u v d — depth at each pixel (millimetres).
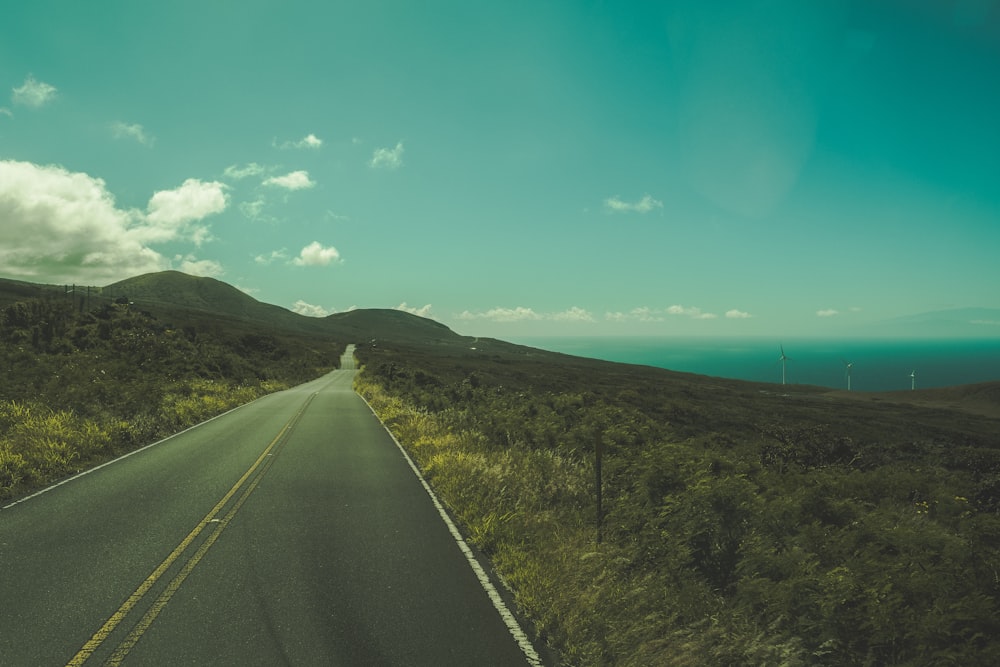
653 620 4660
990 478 13227
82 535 7328
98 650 4207
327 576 5945
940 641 4070
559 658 4281
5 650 4184
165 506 9000
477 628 4758
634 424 19953
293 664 4047
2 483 10078
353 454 14891
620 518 7453
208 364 46156
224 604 5125
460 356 150500
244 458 13922
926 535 6508
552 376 79188
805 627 4371
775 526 6395
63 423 15609
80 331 44812
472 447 14609
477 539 7250
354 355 136250
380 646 4383
